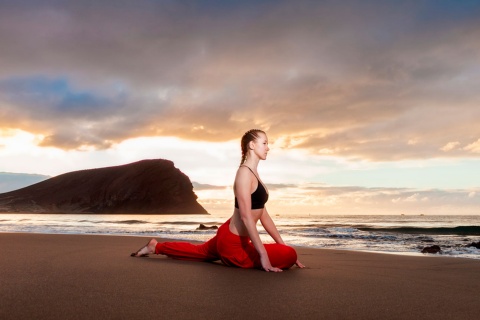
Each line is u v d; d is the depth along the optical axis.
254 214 4.01
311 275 3.55
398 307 2.24
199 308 2.10
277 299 2.38
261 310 2.09
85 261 4.17
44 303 2.13
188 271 3.53
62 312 1.95
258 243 3.82
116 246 6.34
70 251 5.36
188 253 4.49
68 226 19.27
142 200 125.00
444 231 18.84
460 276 3.68
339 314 2.05
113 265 3.86
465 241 11.11
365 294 2.62
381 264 4.70
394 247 8.91
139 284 2.79
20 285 2.67
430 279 3.46
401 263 4.82
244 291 2.62
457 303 2.38
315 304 2.27
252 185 4.00
